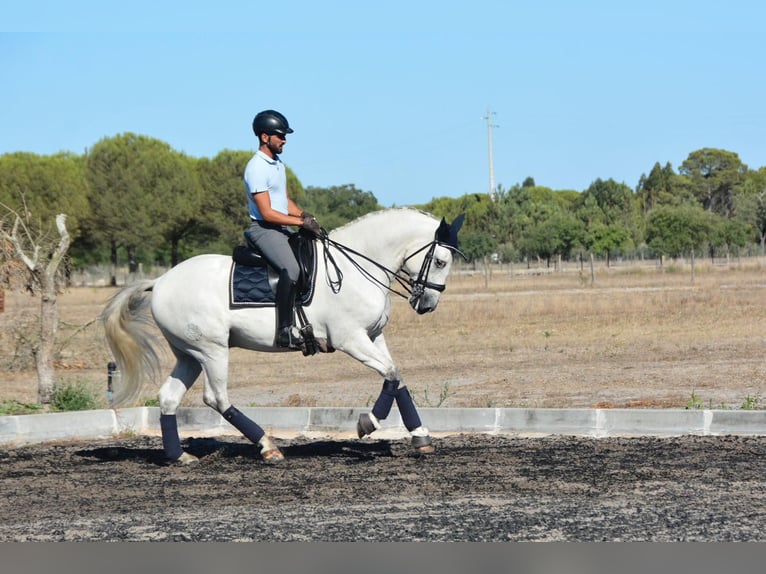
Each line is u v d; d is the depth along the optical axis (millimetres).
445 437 11117
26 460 10148
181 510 7719
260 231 9516
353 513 7465
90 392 14289
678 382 15203
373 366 9594
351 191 110938
